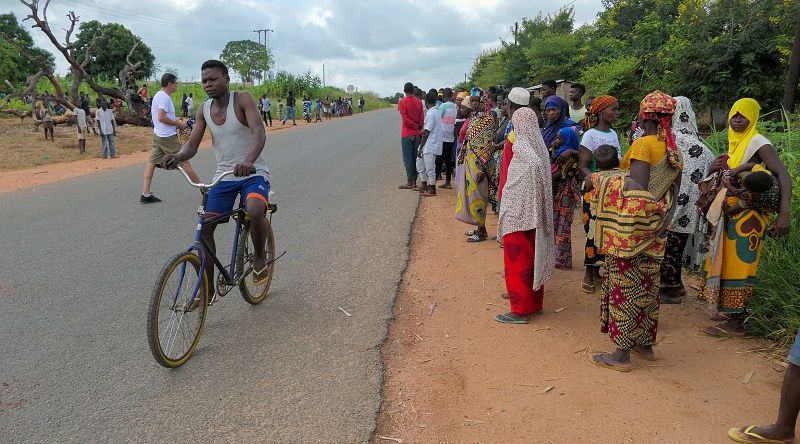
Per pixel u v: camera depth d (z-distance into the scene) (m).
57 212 8.18
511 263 4.52
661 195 3.64
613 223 3.62
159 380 3.56
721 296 4.26
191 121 15.17
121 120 26.20
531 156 4.34
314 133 24.16
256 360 3.85
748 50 12.61
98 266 5.70
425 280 5.57
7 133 20.19
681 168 3.67
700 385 3.56
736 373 3.72
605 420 3.18
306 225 7.57
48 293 4.96
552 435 3.06
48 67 25.84
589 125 5.39
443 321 4.59
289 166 13.16
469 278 5.62
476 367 3.82
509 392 3.49
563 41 21.39
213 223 4.21
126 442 2.94
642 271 3.64
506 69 27.91
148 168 8.74
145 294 4.96
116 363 3.76
